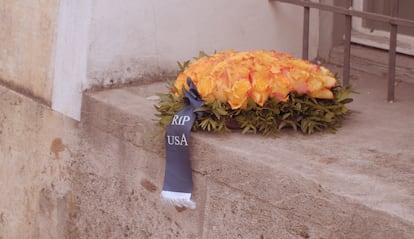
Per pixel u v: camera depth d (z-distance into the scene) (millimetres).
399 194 1584
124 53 2352
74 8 2326
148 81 2412
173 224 2053
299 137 1935
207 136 1929
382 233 1517
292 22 2633
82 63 2311
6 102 2711
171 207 2051
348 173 1693
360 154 1816
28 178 2658
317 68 2016
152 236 2137
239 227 1839
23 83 2607
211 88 1926
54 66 2439
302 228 1683
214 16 2484
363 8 2633
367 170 1714
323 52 2703
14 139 2701
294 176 1688
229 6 2506
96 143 2299
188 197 1950
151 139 2062
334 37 2693
